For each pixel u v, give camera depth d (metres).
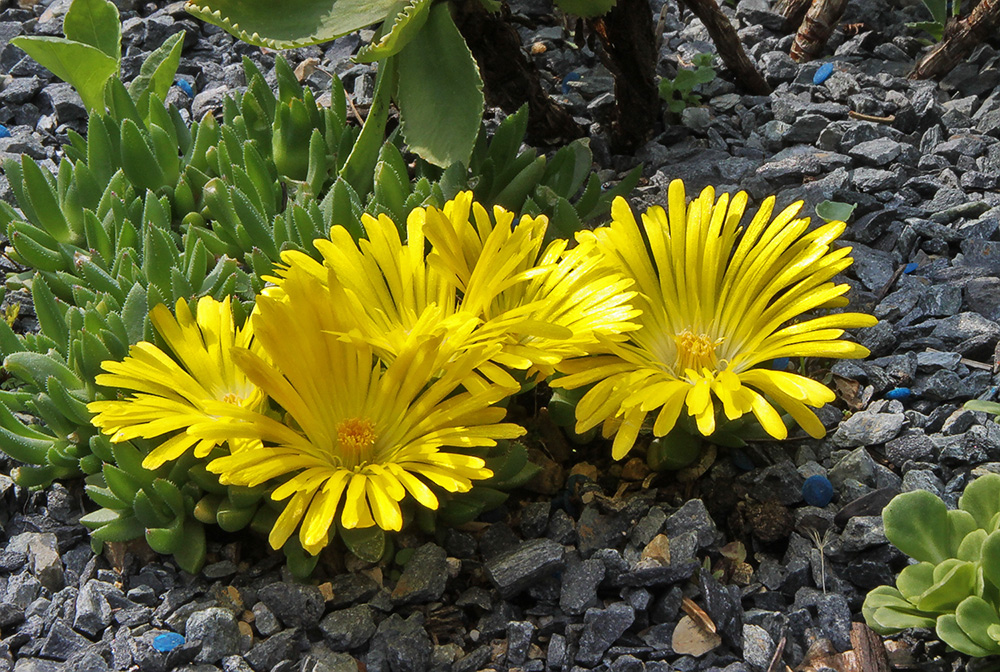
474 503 0.25
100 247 0.29
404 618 0.25
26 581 0.25
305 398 0.25
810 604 0.25
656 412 0.26
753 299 0.26
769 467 0.27
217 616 0.25
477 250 0.26
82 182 0.30
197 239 0.27
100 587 0.25
